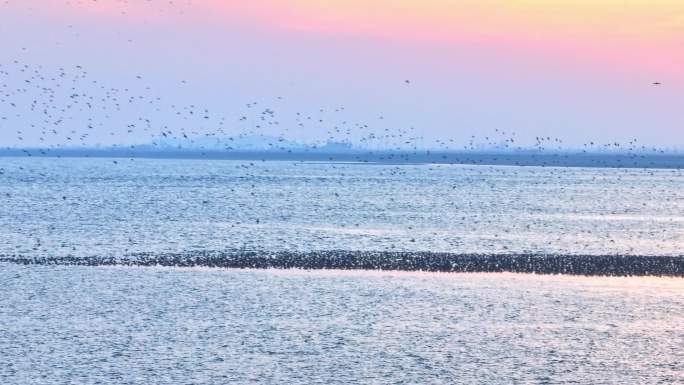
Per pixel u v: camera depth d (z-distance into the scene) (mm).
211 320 45594
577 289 54656
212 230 87188
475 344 41469
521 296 52375
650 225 98312
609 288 55094
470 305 49906
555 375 36844
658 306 50031
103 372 36406
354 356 39188
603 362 38656
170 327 44000
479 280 57375
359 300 50812
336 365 37781
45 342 40875
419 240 79250
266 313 47281
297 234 83750
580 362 38656
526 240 80375
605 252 72250
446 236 82875
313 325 44750
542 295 52719
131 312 47094
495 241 79188
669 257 68125
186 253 68688
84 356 38688
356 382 35531
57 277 57094
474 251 71438
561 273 59938
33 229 87375
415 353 39750
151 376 35938
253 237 81062
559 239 81812
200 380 35500
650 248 76062
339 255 67062
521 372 37156
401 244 76000
